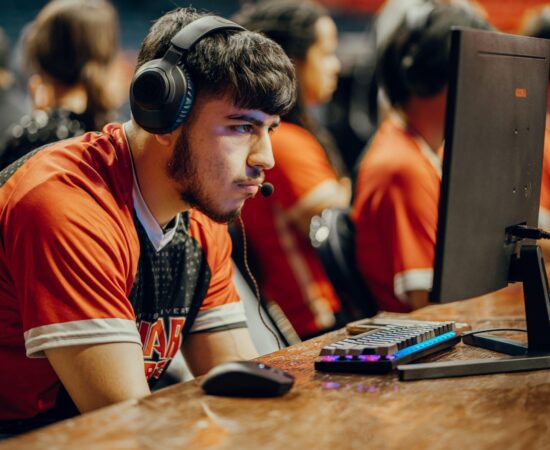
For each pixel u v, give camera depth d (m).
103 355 1.21
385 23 2.40
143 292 1.39
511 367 1.26
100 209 1.27
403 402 1.11
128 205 1.33
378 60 2.27
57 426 1.01
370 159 2.25
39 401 1.37
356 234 2.24
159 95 1.24
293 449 0.93
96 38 2.24
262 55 1.26
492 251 1.33
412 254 2.13
